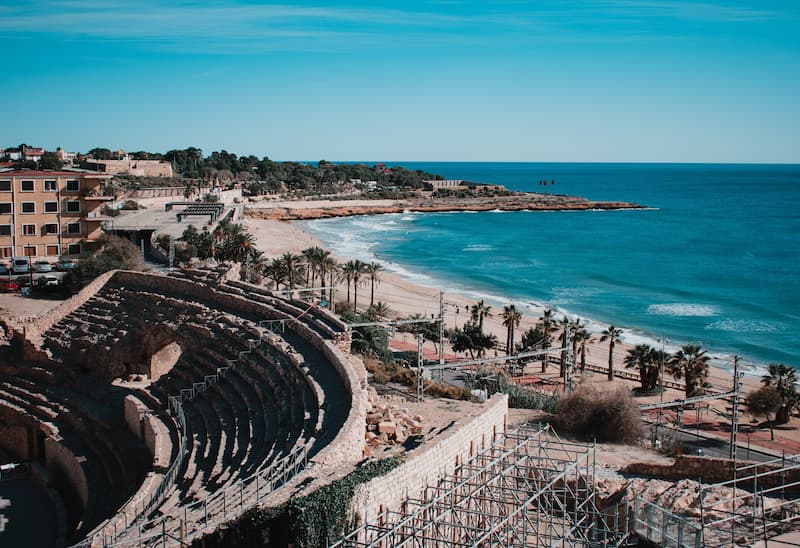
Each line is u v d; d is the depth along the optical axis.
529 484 39.00
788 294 157.62
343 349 58.59
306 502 30.48
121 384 67.31
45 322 75.50
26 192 114.62
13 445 62.28
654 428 73.38
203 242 129.25
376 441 42.19
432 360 96.44
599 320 133.38
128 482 48.19
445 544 36.53
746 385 97.38
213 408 53.34
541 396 76.94
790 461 45.75
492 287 162.38
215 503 34.09
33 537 46.47
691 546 34.75
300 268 131.38
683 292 159.25
